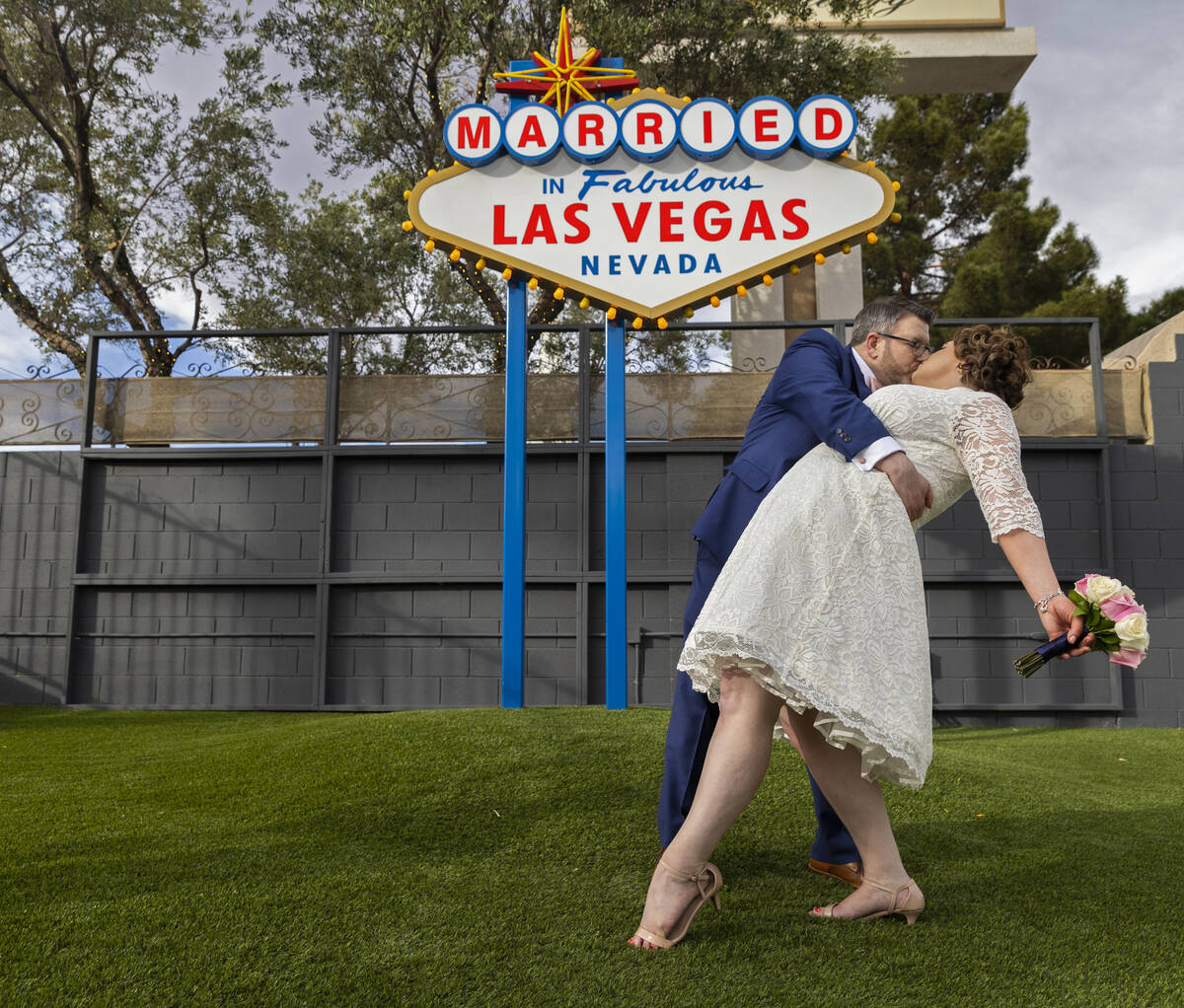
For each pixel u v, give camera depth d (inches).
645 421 273.7
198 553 272.7
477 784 116.6
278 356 470.9
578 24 386.3
